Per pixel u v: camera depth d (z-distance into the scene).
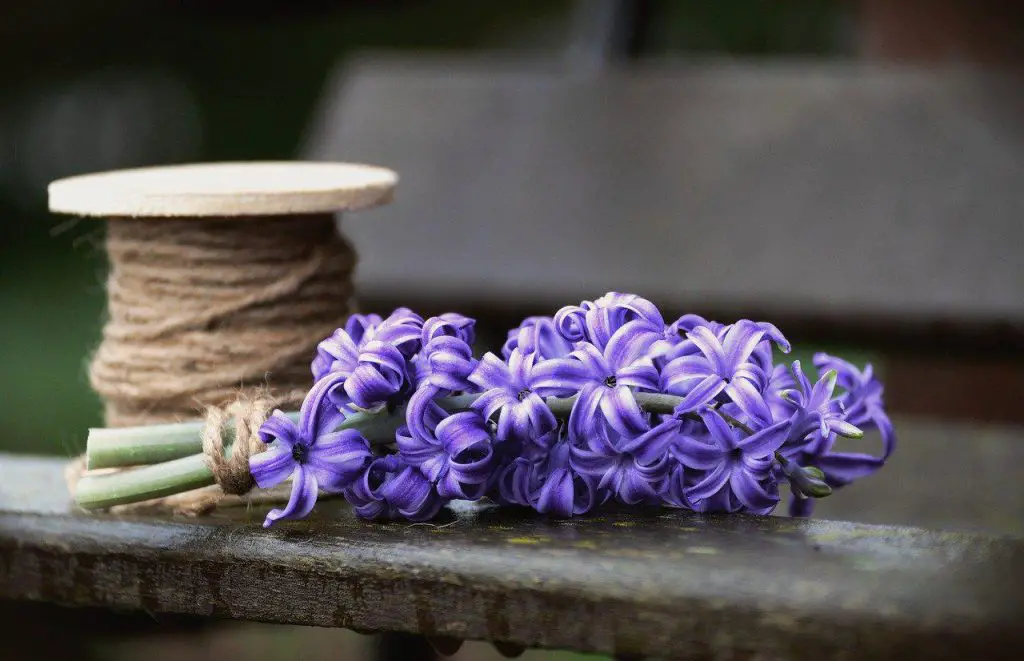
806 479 0.71
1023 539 0.67
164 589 0.72
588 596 0.66
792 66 1.40
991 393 1.20
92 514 0.74
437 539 0.70
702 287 1.23
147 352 0.77
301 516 0.71
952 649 0.63
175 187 0.76
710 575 0.66
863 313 1.19
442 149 1.38
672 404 0.71
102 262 2.64
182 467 0.73
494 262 1.28
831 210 1.26
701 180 1.30
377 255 1.30
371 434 0.72
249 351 0.77
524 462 0.71
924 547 0.67
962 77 1.33
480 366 0.70
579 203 1.31
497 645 0.71
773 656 0.65
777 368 0.73
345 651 1.46
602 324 0.71
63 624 1.33
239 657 1.44
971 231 1.22
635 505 0.73
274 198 0.75
